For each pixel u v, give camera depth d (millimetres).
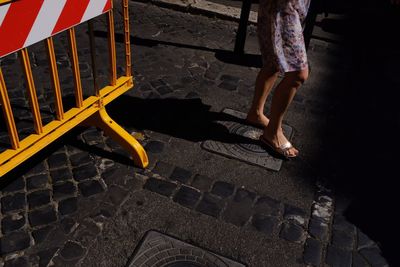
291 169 3008
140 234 2402
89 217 2465
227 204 2664
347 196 2832
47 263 2188
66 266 2184
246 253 2367
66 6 2182
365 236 2549
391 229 2617
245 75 4176
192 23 5207
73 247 2283
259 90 3135
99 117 2805
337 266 2344
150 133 3205
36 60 3988
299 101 3840
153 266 2232
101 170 2809
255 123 3357
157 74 4008
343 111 3762
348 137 3422
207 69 4199
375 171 3078
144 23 5047
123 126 3254
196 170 2900
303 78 2699
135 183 2734
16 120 3150
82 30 4668
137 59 4234
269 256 2363
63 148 2967
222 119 3447
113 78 2828
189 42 4719
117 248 2307
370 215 2701
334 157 3176
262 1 2633
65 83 3680
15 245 2262
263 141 3129
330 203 2760
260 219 2586
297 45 2584
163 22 5133
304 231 2535
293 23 2537
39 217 2434
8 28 1882
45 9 2049
